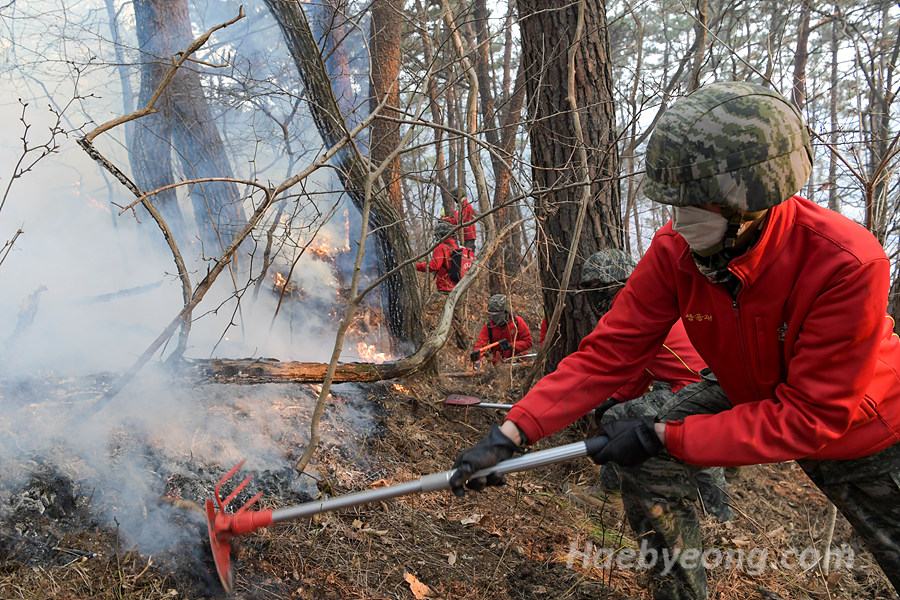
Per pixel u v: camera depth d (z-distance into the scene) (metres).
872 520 2.02
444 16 4.52
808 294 1.76
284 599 2.31
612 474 3.51
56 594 2.02
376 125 5.71
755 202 1.64
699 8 4.71
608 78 4.45
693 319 2.04
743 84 1.73
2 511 2.18
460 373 5.28
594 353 2.13
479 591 2.59
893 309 4.05
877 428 1.90
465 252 6.95
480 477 1.98
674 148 1.67
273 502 2.77
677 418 2.38
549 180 4.41
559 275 4.46
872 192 3.58
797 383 1.81
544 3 4.34
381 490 2.03
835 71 9.09
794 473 4.46
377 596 2.43
